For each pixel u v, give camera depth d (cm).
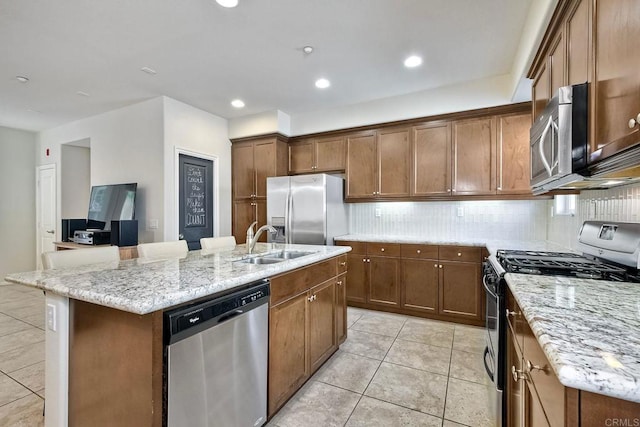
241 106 419
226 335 142
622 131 106
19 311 361
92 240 377
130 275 154
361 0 211
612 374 60
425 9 221
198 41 262
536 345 96
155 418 114
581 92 138
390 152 388
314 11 223
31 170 545
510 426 147
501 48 273
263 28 244
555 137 149
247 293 155
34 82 342
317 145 438
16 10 220
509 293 151
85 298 122
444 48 273
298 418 181
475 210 370
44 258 179
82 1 211
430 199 366
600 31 125
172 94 376
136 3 213
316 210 382
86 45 268
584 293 117
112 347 126
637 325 85
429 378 222
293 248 273
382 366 240
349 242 387
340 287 266
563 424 68
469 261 327
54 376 143
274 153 439
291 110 436
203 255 233
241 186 468
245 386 154
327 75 327
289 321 191
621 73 107
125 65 304
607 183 168
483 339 290
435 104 359
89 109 424
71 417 141
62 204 511
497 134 332
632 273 145
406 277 357
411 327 321
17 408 187
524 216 347
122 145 416
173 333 118
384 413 185
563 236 272
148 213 390
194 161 424
